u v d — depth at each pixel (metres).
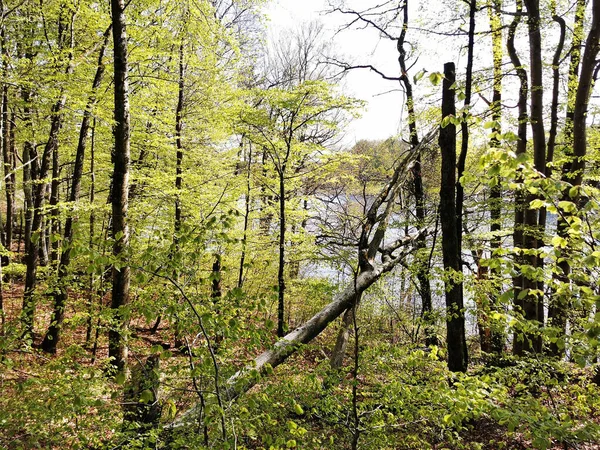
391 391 3.38
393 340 9.44
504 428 5.63
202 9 8.21
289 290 10.84
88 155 10.41
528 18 8.44
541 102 8.38
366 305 9.39
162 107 9.73
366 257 8.22
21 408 3.04
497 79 8.09
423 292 9.34
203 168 11.31
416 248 10.01
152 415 3.55
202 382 3.16
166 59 9.20
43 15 8.30
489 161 2.36
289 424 2.66
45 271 8.37
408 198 12.43
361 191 15.20
